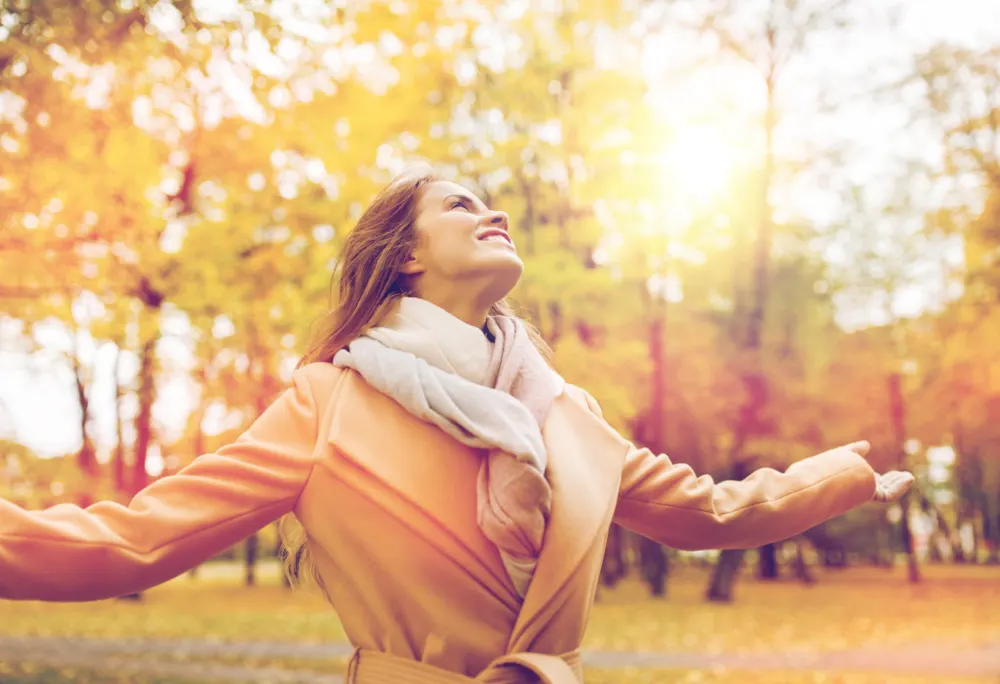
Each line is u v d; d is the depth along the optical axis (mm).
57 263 5984
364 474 1467
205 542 1386
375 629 1510
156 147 6621
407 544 1448
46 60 4434
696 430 24344
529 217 16750
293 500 1486
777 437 22516
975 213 16266
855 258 24672
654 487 1709
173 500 1385
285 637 13328
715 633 14008
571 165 16922
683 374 22844
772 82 18531
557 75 16656
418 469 1479
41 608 19750
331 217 8148
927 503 45062
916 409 25547
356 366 1533
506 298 1961
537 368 1612
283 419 1522
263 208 7914
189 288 7809
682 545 1754
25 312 6492
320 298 9430
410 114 9516
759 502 1752
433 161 10617
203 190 8102
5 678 8648
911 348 24203
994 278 16078
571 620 1501
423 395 1457
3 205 5379
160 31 4516
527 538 1431
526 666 1438
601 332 18328
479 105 15250
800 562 33344
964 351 17922
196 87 5137
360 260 1701
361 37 6980
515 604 1478
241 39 4586
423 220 1669
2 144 5066
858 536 42656
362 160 8164
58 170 5277
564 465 1531
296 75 6031
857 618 16797
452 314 1659
